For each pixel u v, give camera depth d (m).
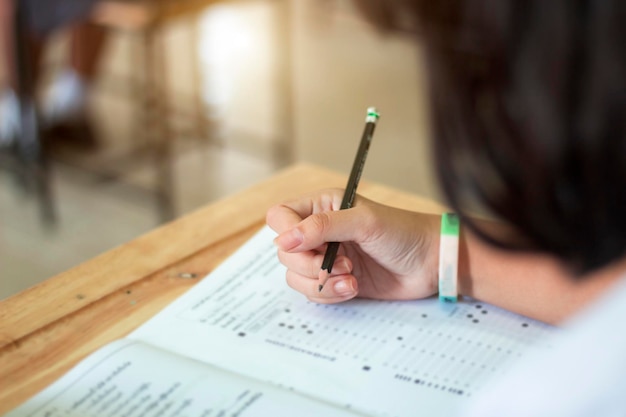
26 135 2.54
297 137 2.99
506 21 0.32
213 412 0.63
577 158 0.34
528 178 0.35
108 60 3.47
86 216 2.46
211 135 2.99
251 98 3.27
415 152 2.81
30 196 2.57
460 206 0.39
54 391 0.65
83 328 0.75
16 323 0.76
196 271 0.86
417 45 0.35
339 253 0.82
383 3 0.33
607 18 0.31
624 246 0.37
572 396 0.38
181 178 2.70
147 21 2.24
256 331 0.75
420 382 0.68
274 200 1.02
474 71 0.34
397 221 0.80
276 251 0.90
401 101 3.20
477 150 0.36
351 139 2.96
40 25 2.38
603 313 0.39
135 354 0.69
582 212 0.36
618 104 0.32
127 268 0.86
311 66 3.50
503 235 0.41
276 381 0.68
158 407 0.63
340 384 0.68
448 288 0.80
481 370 0.70
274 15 3.84
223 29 3.86
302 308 0.79
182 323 0.76
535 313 0.77
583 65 0.32
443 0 0.33
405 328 0.76
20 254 2.25
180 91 3.26
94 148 2.84
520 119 0.34
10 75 2.52
